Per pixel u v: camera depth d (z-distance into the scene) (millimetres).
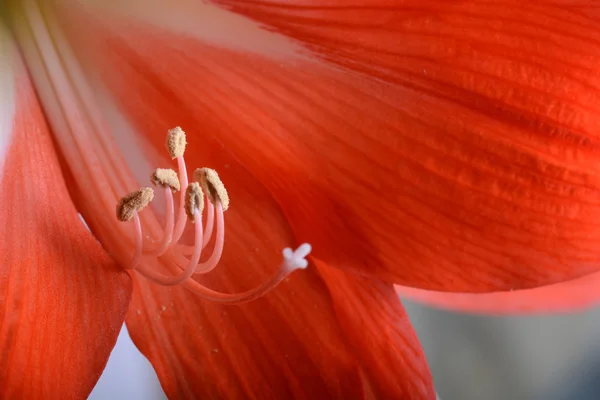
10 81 303
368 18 290
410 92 292
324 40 295
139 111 308
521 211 287
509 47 282
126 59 307
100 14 304
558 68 281
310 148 301
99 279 294
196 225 287
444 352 416
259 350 302
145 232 303
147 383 377
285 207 307
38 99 306
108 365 371
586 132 281
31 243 290
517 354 414
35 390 282
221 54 303
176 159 308
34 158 301
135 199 289
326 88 298
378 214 298
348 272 306
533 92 282
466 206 291
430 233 294
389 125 294
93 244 297
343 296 307
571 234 286
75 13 305
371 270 302
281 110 302
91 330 289
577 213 285
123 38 306
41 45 305
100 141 306
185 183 291
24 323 283
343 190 300
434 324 417
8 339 281
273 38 299
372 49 292
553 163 284
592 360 413
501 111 285
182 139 290
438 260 295
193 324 302
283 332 303
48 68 306
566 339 413
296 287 305
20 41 306
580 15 278
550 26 280
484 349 415
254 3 296
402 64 291
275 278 285
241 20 299
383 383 302
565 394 411
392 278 300
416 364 303
